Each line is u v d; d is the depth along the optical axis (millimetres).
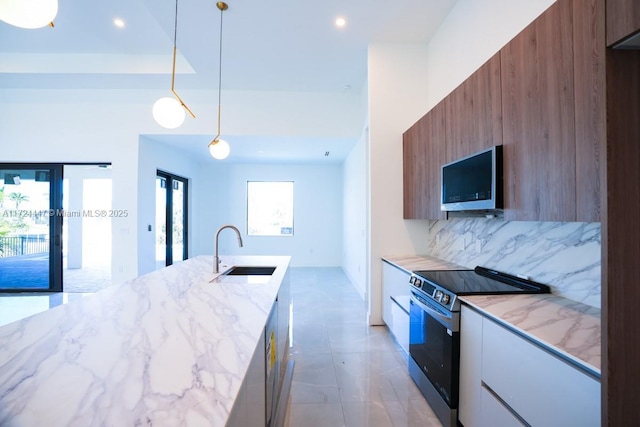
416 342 2279
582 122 1189
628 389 869
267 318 1328
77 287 5312
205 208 7371
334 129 4949
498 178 1726
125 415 654
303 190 7543
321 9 2971
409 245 3506
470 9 2670
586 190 1171
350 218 6066
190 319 1289
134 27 3451
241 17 3076
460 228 2818
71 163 4812
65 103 4727
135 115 4738
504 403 1374
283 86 4723
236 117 4859
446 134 2418
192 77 4359
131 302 1547
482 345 1529
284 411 1929
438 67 3291
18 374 826
